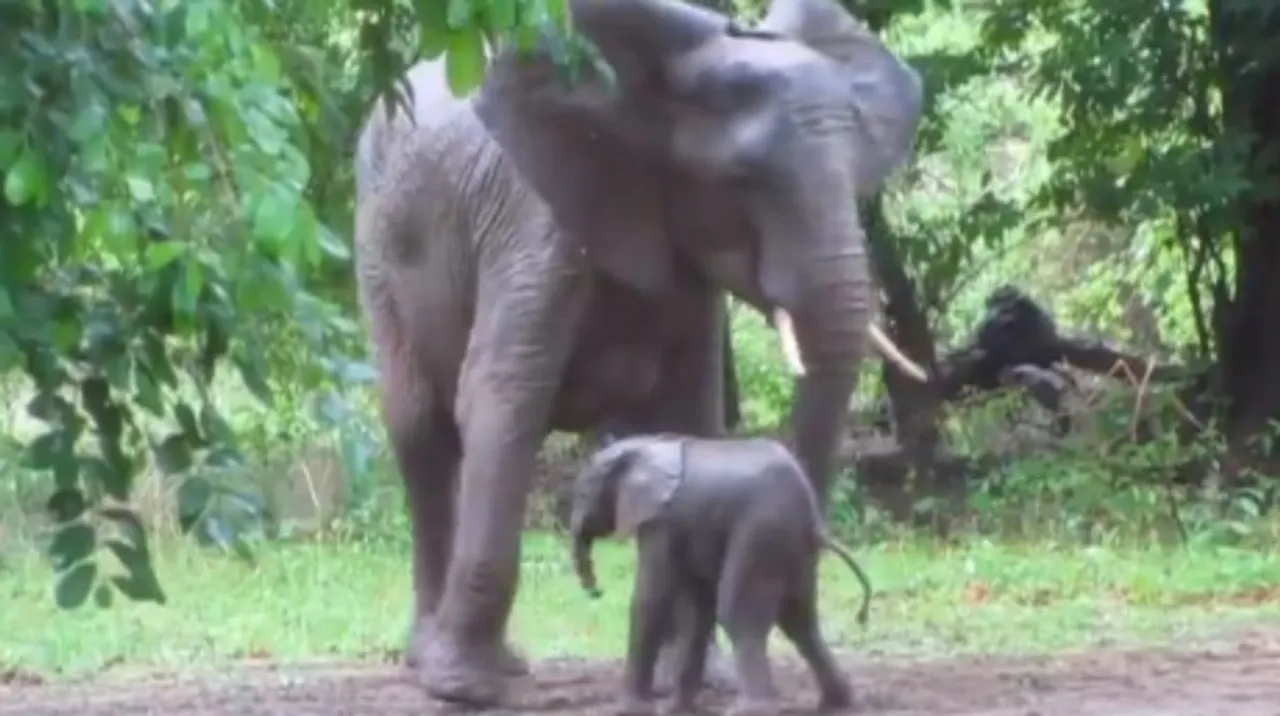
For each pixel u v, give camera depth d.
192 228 7.41
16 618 20.84
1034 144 36.16
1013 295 31.30
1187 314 34.50
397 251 14.62
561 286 13.38
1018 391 30.30
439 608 14.59
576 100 13.05
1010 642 17.91
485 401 13.53
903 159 13.06
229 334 7.69
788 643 17.50
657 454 12.70
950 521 27.52
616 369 13.67
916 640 18.06
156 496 23.69
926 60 29.53
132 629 20.11
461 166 13.89
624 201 13.23
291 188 7.29
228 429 8.02
